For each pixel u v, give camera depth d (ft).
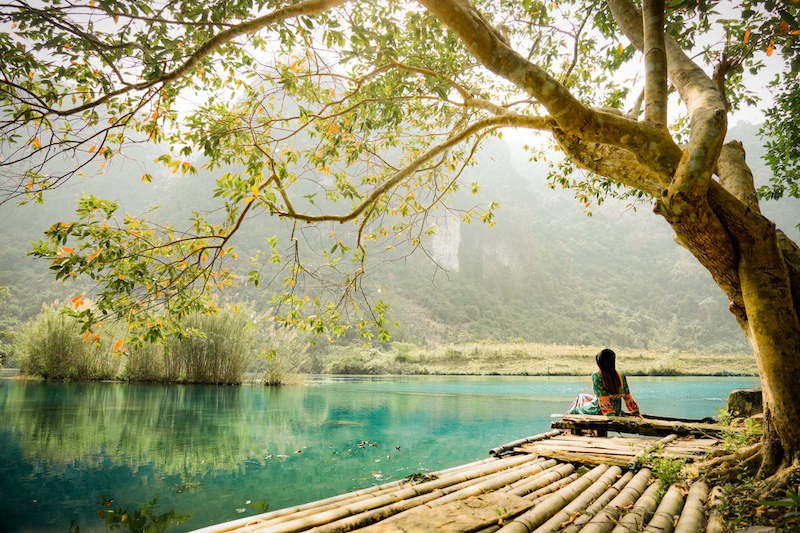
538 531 6.77
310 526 7.14
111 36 8.96
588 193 21.06
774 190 19.93
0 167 8.62
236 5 9.26
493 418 29.45
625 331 236.22
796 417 7.40
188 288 12.49
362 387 56.59
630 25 12.15
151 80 8.54
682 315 274.98
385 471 15.72
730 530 6.16
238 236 157.79
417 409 34.12
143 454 17.79
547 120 10.15
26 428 22.20
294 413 30.68
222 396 39.60
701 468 9.37
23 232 197.26
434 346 147.33
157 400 34.96
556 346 134.00
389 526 6.78
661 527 6.53
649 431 14.03
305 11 7.70
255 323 53.11
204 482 14.20
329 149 13.73
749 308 7.75
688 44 15.97
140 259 11.32
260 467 16.19
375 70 12.30
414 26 13.62
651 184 9.25
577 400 18.01
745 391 16.39
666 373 90.94
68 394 36.45
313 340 14.01
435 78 12.88
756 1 10.62
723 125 7.05
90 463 16.21
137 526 10.46
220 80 12.23
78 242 10.49
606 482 9.49
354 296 14.66
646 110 8.11
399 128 16.58
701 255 8.24
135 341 12.34
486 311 222.28
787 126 18.54
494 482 9.52
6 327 122.83
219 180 10.28
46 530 10.23
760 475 7.84
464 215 17.70
